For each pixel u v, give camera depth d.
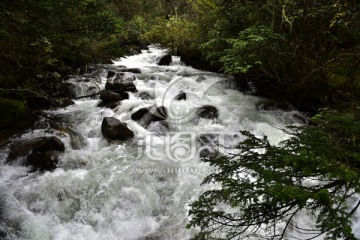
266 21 6.70
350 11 5.49
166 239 3.52
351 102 5.55
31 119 5.78
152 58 12.07
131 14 18.73
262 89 7.98
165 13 18.33
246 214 2.21
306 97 6.67
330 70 6.10
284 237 3.20
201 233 2.34
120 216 3.83
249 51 6.23
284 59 6.26
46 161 4.45
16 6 4.99
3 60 6.05
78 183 4.14
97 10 5.96
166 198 4.14
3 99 5.55
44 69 7.22
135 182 4.29
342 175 1.81
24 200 3.81
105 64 10.07
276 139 5.53
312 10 5.88
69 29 5.81
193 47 10.48
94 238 3.53
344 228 1.67
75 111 6.46
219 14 8.00
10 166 4.48
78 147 5.08
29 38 5.45
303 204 1.71
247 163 2.41
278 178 2.06
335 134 2.48
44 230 3.48
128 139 5.41
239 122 6.32
